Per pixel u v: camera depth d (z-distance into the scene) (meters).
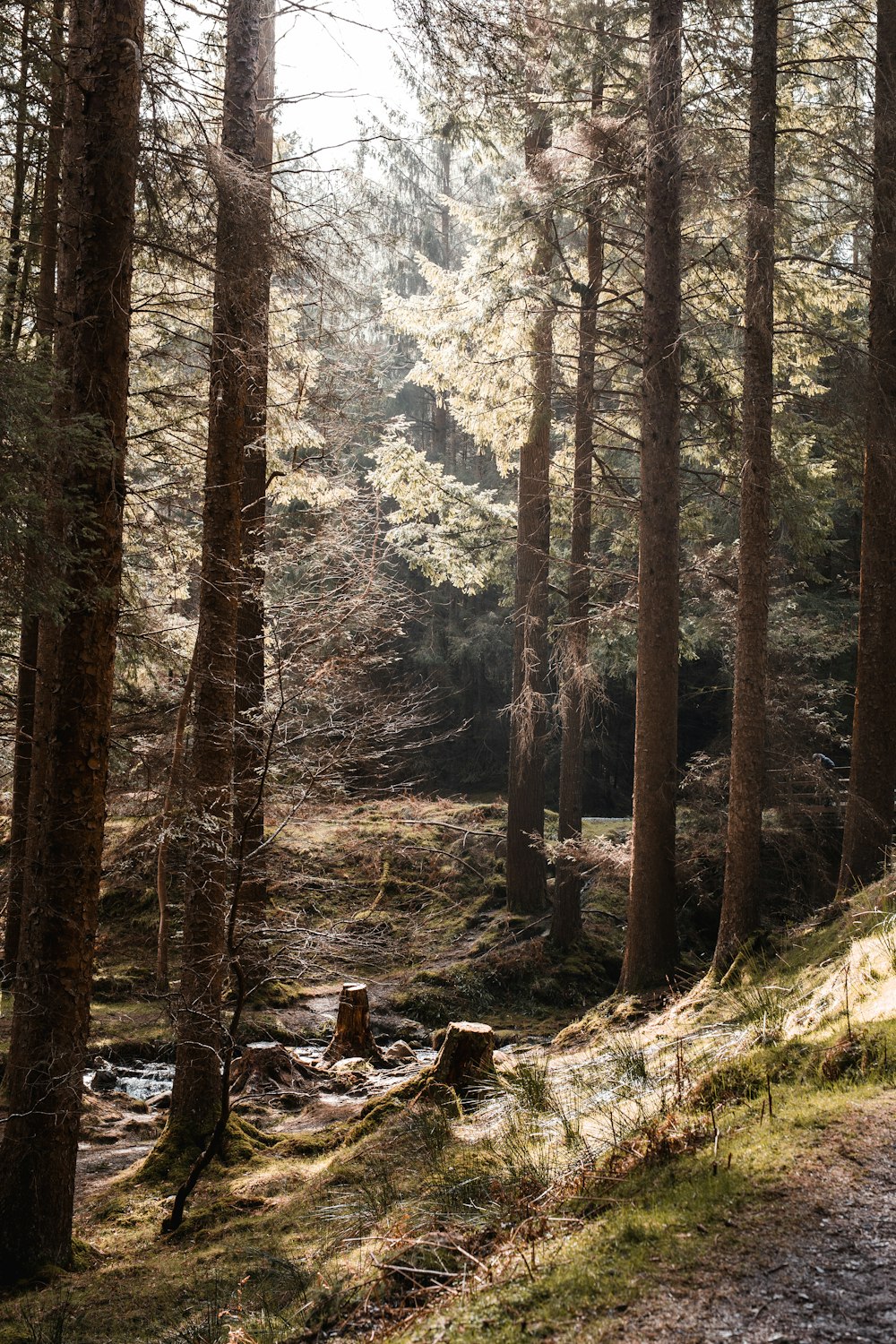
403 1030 13.44
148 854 13.32
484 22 6.92
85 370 6.05
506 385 14.52
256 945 8.89
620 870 13.70
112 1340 4.61
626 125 12.34
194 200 7.25
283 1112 9.53
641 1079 5.61
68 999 6.04
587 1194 3.77
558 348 15.91
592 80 14.03
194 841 8.32
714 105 11.45
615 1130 4.59
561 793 15.85
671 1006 9.91
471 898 17.66
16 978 6.14
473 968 15.25
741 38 11.23
